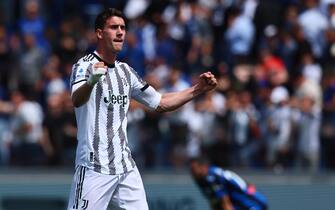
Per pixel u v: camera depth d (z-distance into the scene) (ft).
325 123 145.28
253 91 151.02
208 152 144.15
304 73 155.53
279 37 162.61
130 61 159.12
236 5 170.40
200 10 169.89
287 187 145.69
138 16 172.45
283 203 145.89
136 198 75.20
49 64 161.17
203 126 145.48
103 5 184.75
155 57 161.27
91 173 73.97
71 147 145.48
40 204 145.18
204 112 146.20
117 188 74.79
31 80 159.12
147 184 144.56
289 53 160.15
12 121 147.64
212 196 115.14
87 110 74.08
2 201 145.07
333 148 144.87
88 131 74.13
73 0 185.88
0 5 187.32
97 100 74.18
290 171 145.79
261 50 163.43
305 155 145.69
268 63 158.10
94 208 73.92
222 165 143.95
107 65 75.00
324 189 145.89
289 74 157.99
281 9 170.09
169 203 144.56
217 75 157.17
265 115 146.51
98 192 73.92
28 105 146.92
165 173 144.56
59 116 146.00
